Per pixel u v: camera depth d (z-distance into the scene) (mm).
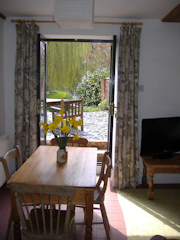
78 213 2643
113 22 3117
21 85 3150
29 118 3234
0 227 2322
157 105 3350
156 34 3219
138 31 3072
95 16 3102
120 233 2295
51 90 6828
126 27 3037
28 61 3148
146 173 3355
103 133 5414
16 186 1479
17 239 1844
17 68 3143
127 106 3125
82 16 1905
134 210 2721
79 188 1679
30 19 3193
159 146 3098
